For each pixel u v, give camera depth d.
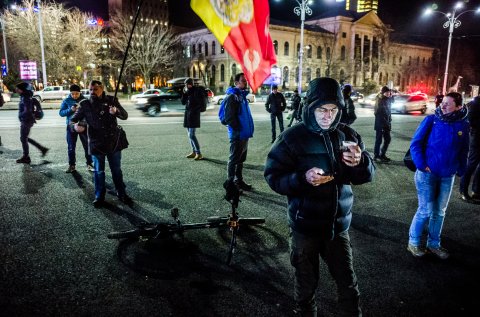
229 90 5.76
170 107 20.08
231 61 60.84
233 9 3.41
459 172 3.80
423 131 3.79
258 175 7.13
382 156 8.89
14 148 9.45
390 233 4.46
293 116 11.93
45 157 8.41
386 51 69.06
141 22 50.50
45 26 39.22
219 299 3.02
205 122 16.86
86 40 42.41
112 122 5.11
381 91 8.66
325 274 3.48
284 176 2.26
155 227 4.05
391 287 3.27
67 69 41.78
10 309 2.84
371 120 19.08
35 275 3.33
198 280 3.30
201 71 63.50
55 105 28.41
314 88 2.18
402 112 25.20
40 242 4.00
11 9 41.72
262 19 3.44
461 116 3.64
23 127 7.70
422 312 2.93
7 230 4.30
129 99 40.91
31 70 36.62
